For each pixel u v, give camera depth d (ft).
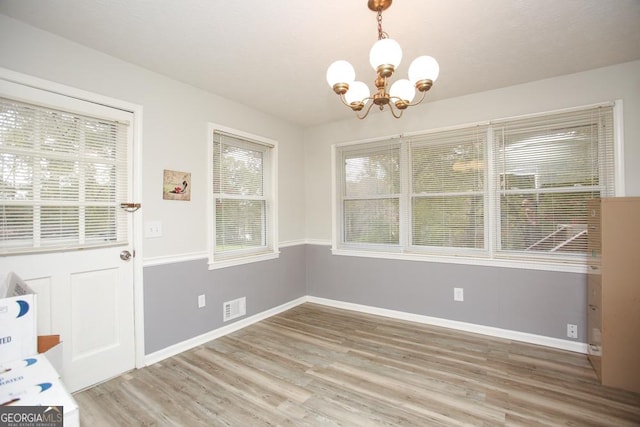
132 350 7.64
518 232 9.27
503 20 6.00
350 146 12.42
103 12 5.68
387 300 11.49
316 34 6.48
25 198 6.07
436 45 6.94
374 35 6.54
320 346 8.97
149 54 7.25
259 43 6.82
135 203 7.70
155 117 8.16
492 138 9.58
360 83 5.57
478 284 9.76
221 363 7.98
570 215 8.56
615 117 7.97
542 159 8.89
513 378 7.11
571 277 8.44
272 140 11.94
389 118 11.46
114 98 7.33
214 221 9.86
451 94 9.93
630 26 6.22
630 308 6.63
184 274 8.80
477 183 9.86
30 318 3.15
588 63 7.88
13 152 5.92
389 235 11.57
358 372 7.47
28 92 6.03
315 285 13.42
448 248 10.41
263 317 11.37
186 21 6.00
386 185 11.60
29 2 5.36
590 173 8.30
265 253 11.55
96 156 7.07
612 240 6.84
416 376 7.25
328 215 13.00
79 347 6.76
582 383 6.89
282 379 7.18
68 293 6.61
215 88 9.31
